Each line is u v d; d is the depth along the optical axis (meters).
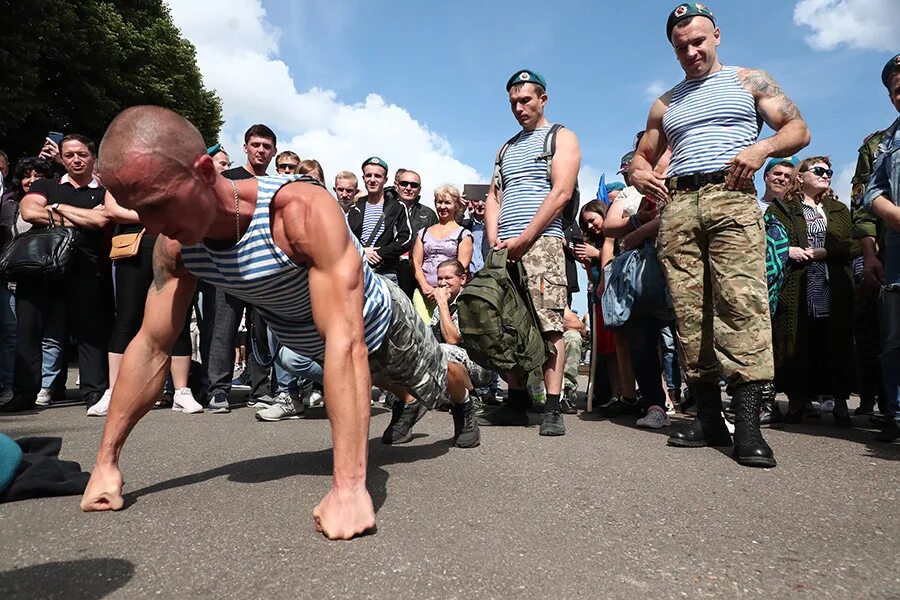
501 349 3.44
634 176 3.43
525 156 3.99
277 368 4.19
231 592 1.29
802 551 1.60
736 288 2.86
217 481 2.20
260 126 4.95
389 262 5.45
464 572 1.41
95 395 4.70
